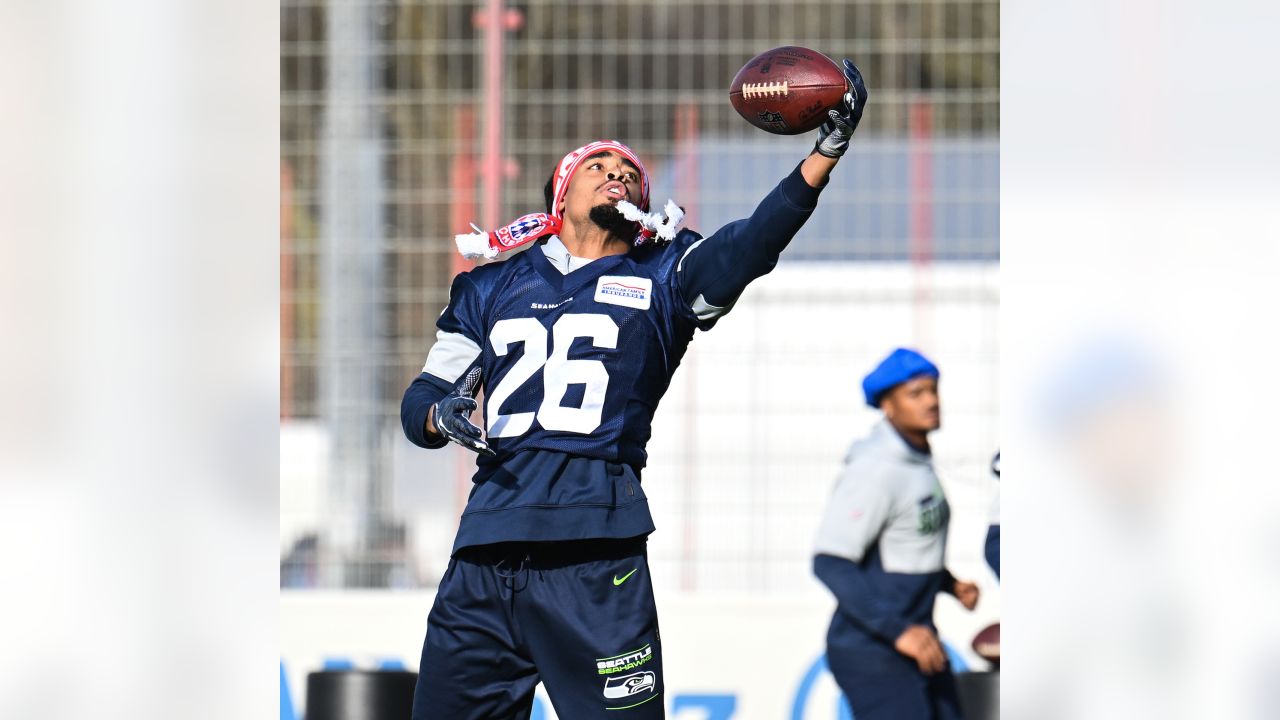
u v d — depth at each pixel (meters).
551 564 13.10
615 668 12.93
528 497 12.97
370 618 22.58
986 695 21.38
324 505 23.34
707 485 23.00
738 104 12.71
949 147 23.25
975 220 23.16
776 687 22.33
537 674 13.55
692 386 23.08
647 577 13.31
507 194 23.45
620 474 13.24
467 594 13.34
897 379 20.75
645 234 13.81
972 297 23.05
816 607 22.38
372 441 23.38
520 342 13.30
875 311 23.03
